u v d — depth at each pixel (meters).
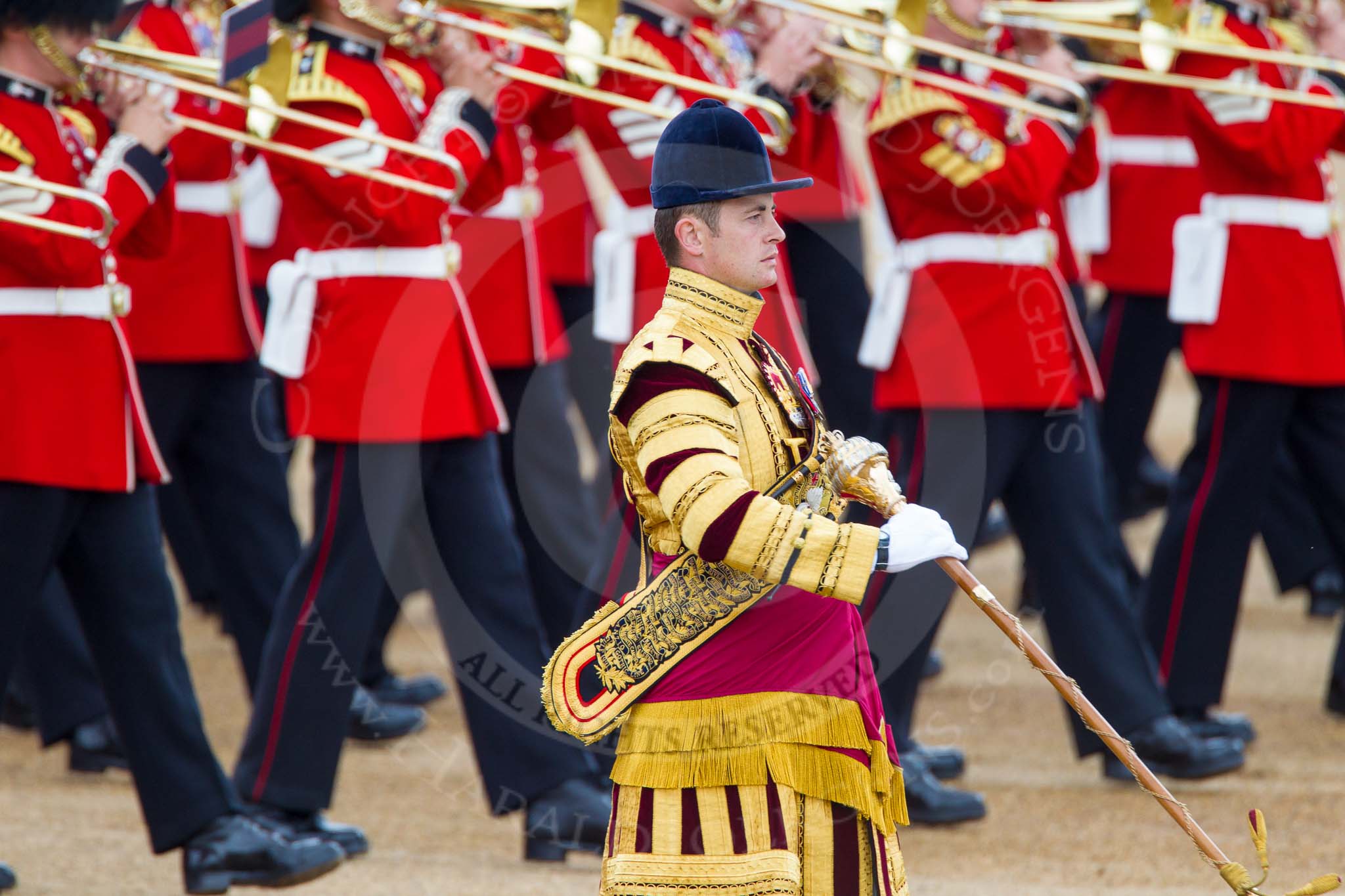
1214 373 20.81
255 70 16.52
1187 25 20.92
